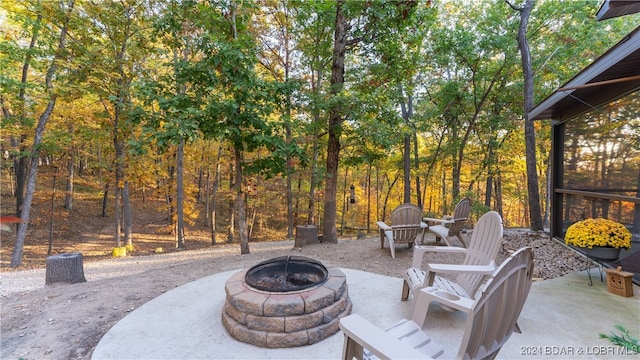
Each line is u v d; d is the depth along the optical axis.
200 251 8.98
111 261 7.45
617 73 3.45
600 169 4.26
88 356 2.24
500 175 12.16
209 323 2.63
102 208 15.27
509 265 1.45
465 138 10.58
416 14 5.71
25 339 2.48
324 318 2.37
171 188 11.96
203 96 5.11
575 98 4.30
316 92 6.63
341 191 16.03
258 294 2.42
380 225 5.29
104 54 7.89
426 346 1.64
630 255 3.53
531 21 8.40
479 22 9.20
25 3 6.80
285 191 11.33
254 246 9.04
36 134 7.79
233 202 12.63
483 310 1.35
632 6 2.73
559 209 5.54
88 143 10.87
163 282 3.79
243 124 5.04
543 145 11.67
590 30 8.17
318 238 6.85
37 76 8.70
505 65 9.04
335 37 6.25
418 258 3.02
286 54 9.13
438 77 10.91
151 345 2.29
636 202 3.46
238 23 5.18
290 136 7.26
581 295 3.05
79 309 3.01
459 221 5.03
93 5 7.57
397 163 12.84
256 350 2.23
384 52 6.29
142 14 8.26
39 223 12.34
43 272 6.42
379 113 6.17
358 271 4.04
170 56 9.73
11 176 13.65
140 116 4.73
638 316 2.59
